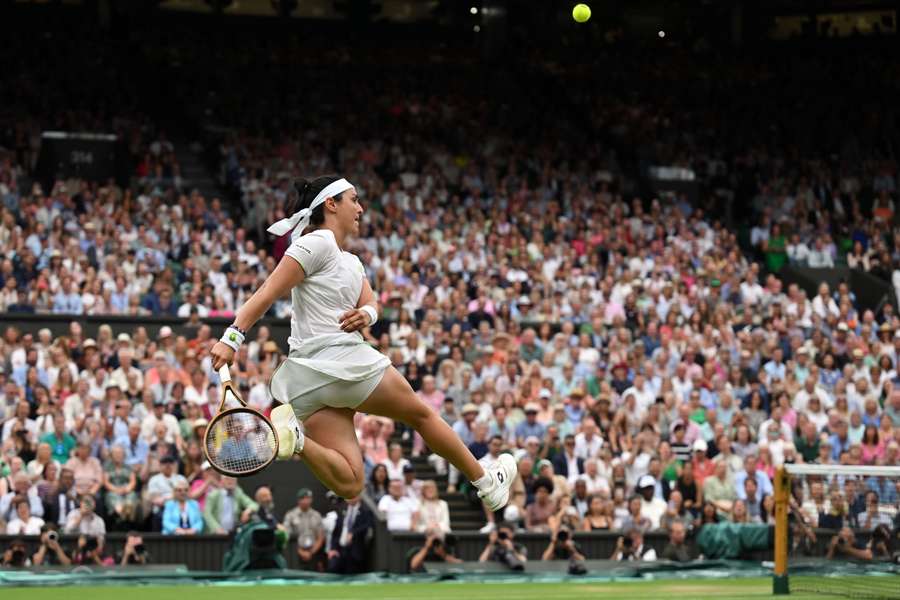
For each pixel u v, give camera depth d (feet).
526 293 108.37
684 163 146.82
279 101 147.54
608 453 81.46
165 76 150.82
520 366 90.53
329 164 131.85
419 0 181.98
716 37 183.21
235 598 48.60
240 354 86.94
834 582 52.90
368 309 26.68
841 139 157.48
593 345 98.27
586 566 71.77
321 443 26.63
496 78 161.07
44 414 74.95
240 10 175.22
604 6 175.73
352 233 27.68
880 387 99.66
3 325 89.81
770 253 128.67
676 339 99.86
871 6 179.32
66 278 94.58
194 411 78.54
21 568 65.77
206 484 73.97
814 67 170.40
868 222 137.59
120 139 123.95
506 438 83.15
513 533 73.61
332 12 179.42
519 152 143.64
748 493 81.05
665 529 77.00
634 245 120.98
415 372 88.69
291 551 74.28
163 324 93.20
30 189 118.73
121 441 75.00
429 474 85.05
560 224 120.98
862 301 124.26
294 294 26.86
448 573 68.85
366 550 73.82
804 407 94.22
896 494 58.75
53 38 147.95
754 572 69.97
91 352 81.30
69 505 70.90
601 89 164.76
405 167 134.62
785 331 102.83
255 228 120.06
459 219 120.57
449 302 100.68
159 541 70.85
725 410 90.58
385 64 164.04
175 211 109.19
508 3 173.37
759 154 151.74
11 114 129.29
